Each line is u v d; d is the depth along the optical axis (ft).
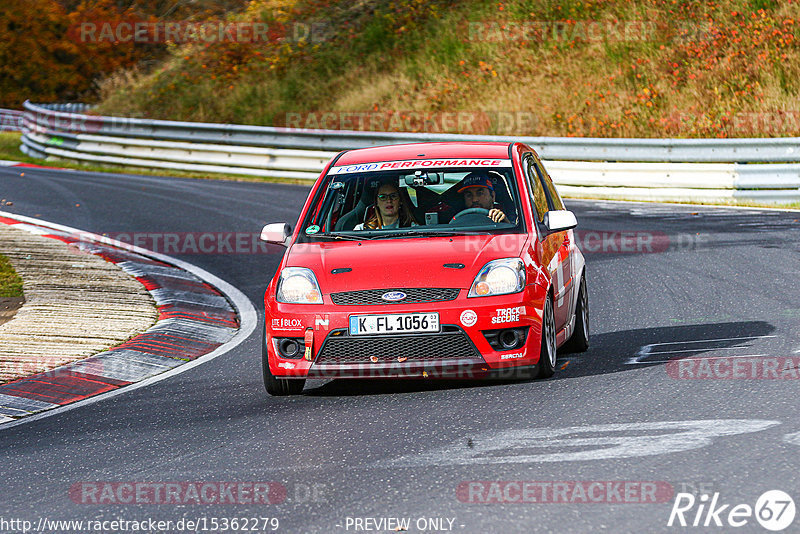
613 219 197.77
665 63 315.58
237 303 135.03
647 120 294.87
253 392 87.04
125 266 156.56
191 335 115.24
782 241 163.94
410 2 381.40
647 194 230.27
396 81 343.46
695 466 56.08
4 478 64.23
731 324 106.01
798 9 319.88
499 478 56.18
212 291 142.31
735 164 222.07
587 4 349.00
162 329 115.34
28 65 536.83
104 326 115.75
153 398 87.20
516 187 91.61
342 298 80.38
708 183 224.33
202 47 401.29
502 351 79.30
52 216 211.00
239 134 295.48
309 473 60.08
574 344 97.91
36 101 538.88
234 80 374.43
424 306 78.89
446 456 61.57
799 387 73.72
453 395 79.56
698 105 295.89
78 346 106.52
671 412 68.95
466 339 78.84
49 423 80.12
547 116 307.99
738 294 124.06
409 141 267.59
